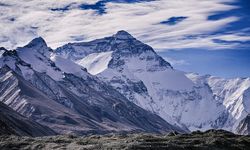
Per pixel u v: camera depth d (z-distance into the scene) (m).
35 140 106.69
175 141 93.94
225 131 109.38
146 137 99.25
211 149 90.69
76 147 91.06
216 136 101.50
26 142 103.75
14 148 98.94
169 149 87.50
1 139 110.94
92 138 106.81
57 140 104.38
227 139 98.19
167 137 99.81
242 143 97.31
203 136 101.88
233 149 93.25
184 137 99.94
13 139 110.50
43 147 97.44
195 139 96.62
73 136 114.00
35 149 96.50
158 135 107.25
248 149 94.69
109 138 103.94
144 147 86.81
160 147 87.88
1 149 98.50
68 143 99.75
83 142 98.00
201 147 90.94
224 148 92.81
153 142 91.19
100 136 110.12
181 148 88.88
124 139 98.88
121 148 86.12
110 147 87.12
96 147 88.19
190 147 90.19
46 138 111.12
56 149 91.88
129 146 87.00
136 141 92.75
